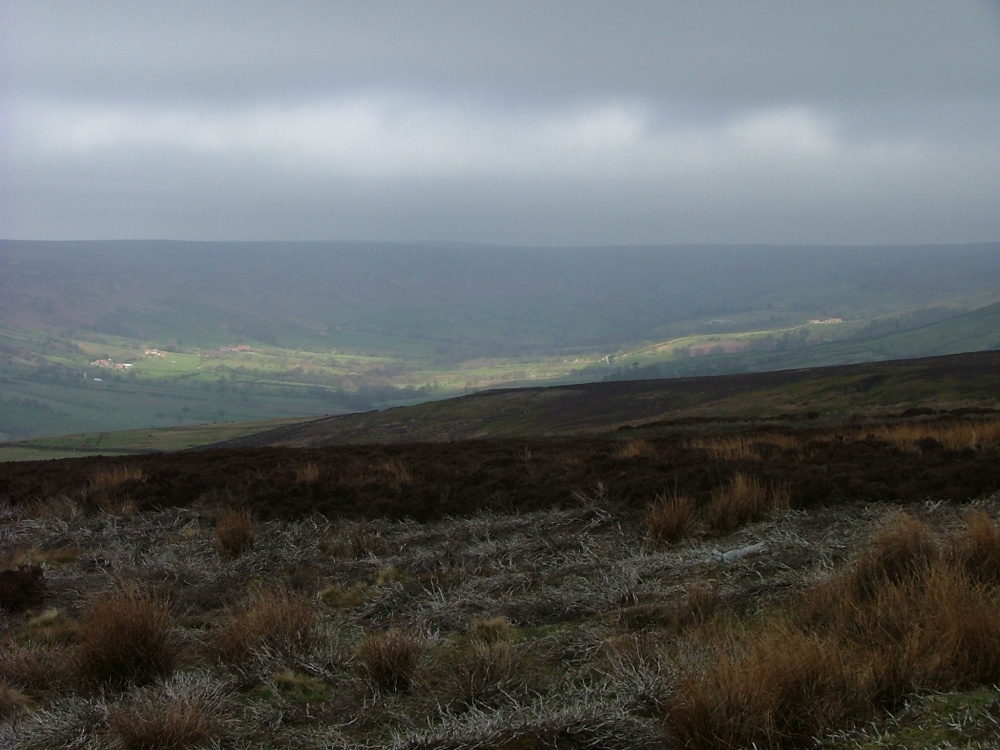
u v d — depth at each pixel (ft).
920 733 14.87
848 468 43.62
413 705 19.03
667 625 22.41
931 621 18.19
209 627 26.89
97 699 19.81
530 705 18.26
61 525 44.73
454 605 26.50
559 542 34.65
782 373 248.32
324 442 265.54
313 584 31.60
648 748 15.89
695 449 57.47
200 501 48.98
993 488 36.22
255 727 18.42
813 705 15.55
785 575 25.39
